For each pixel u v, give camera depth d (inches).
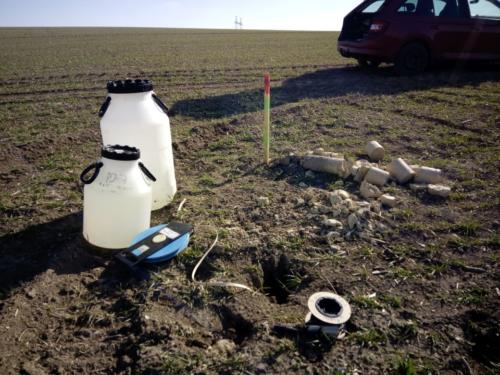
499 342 84.1
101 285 102.9
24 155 190.7
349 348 80.2
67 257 112.5
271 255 112.4
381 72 392.8
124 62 611.5
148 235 111.8
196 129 224.7
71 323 91.0
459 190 145.2
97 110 291.9
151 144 128.0
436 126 216.2
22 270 108.3
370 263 107.3
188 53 772.6
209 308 93.6
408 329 84.8
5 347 82.8
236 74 456.1
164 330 85.6
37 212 136.7
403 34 335.9
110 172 110.5
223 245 113.7
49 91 373.4
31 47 976.9
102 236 114.5
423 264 106.7
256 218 130.1
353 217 121.6
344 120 232.5
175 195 148.8
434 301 93.4
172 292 97.1
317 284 100.6
